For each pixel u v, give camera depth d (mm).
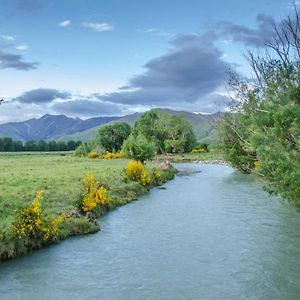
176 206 36562
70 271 18984
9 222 23641
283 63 15070
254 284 17188
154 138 134875
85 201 31688
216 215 31797
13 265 19859
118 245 23391
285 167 15281
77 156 128500
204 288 16828
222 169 83188
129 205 37312
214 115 46469
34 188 38594
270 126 15883
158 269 19188
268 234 25328
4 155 138125
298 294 16141
